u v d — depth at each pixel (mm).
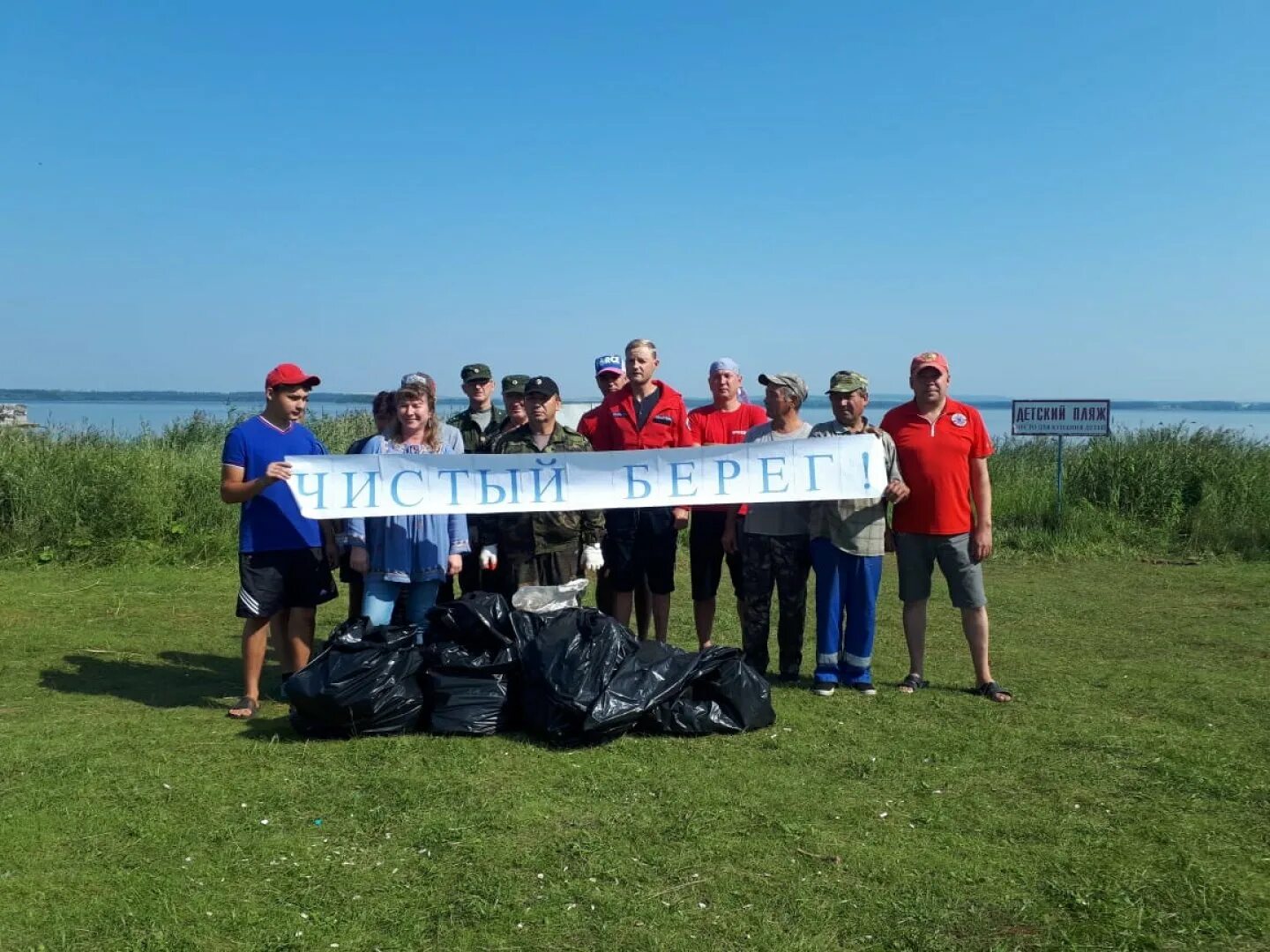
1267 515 13047
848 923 3424
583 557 6359
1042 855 3939
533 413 6371
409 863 3830
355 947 3252
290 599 5906
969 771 4855
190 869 3770
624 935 3330
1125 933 3359
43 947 3221
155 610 9133
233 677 6828
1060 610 9227
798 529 6605
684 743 5242
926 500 6234
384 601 5957
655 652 5531
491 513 6121
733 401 7539
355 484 5918
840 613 6324
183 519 12188
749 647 6793
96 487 11984
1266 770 4871
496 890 3613
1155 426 16328
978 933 3371
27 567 11180
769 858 3895
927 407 6305
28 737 5309
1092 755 5086
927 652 7504
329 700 5156
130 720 5660
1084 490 14273
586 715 5066
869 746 5227
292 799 4441
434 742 5203
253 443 5855
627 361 6957
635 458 6293
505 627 5566
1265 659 7266
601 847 3963
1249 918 3455
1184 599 9773
